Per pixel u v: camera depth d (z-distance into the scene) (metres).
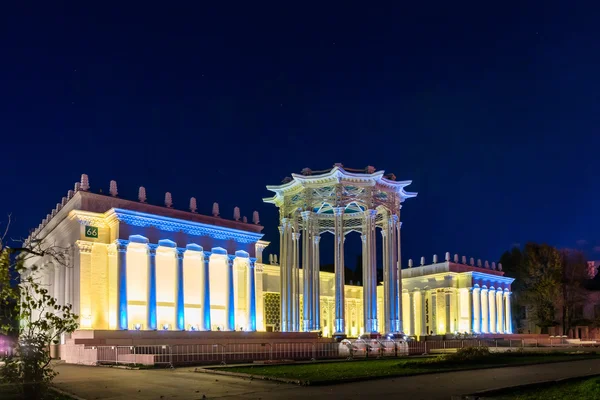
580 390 21.95
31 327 19.19
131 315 54.84
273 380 26.94
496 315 94.31
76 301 51.06
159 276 58.56
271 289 78.25
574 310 100.88
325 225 71.88
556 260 99.06
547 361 39.91
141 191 55.94
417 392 22.70
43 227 64.31
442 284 90.50
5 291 18.41
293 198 65.50
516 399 19.42
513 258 111.44
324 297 86.44
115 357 39.44
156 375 30.30
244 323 62.53
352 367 34.28
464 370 32.94
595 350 60.47
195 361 38.06
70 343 45.81
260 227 65.12
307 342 54.78
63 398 21.11
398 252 63.06
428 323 92.44
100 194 53.44
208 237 59.00
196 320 60.44
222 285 62.28
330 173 59.31
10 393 18.69
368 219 60.06
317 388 24.12
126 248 51.91
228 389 23.89
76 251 52.28
